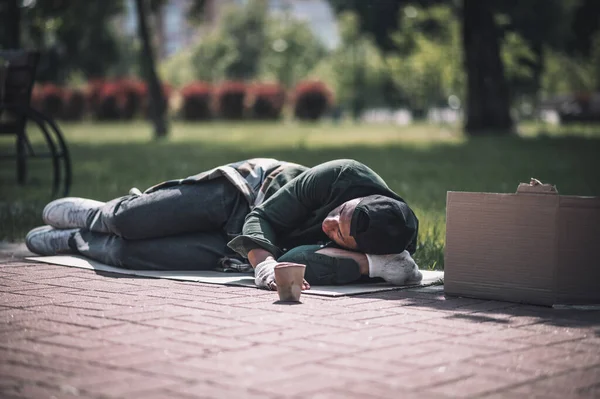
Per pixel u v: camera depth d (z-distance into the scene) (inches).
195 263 285.6
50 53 2320.4
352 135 1389.0
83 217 307.3
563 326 207.9
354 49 2556.6
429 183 588.7
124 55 3149.6
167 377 159.5
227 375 160.7
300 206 269.6
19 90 462.6
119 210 283.9
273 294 243.3
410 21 2071.9
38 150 957.8
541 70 2319.1
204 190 284.2
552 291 231.6
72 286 253.1
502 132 1230.3
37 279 265.1
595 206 234.1
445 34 1974.7
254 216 271.0
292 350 178.5
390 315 215.8
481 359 174.6
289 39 3255.4
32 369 164.6
